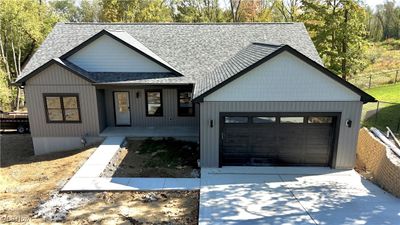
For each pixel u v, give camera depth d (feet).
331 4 78.43
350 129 39.75
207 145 40.78
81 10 196.54
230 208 30.91
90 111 52.34
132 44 53.62
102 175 39.52
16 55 115.96
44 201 33.04
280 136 41.11
